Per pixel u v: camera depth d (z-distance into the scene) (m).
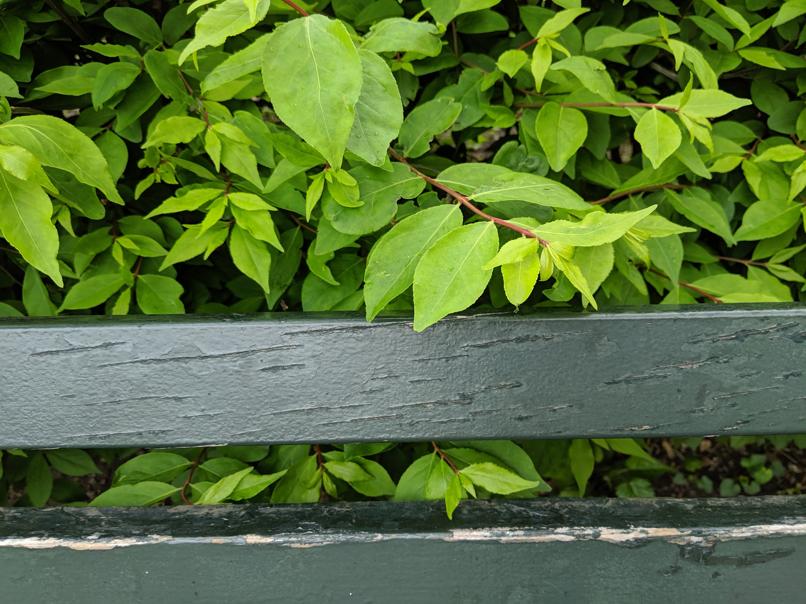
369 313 0.77
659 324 0.80
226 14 0.74
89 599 0.83
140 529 0.82
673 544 0.83
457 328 0.80
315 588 0.84
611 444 1.69
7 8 1.17
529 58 1.12
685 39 1.36
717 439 2.41
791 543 0.84
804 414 0.82
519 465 1.03
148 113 1.24
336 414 0.81
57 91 1.11
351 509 0.87
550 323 0.79
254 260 1.03
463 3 1.02
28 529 0.82
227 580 0.83
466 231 0.73
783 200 1.25
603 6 1.39
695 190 1.24
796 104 1.34
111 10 1.16
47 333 0.78
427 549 0.83
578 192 1.39
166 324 0.79
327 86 0.70
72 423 0.80
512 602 0.85
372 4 1.15
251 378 0.80
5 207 0.78
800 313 0.80
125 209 1.35
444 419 0.81
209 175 1.11
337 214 0.88
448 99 1.05
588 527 0.83
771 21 1.22
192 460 1.20
